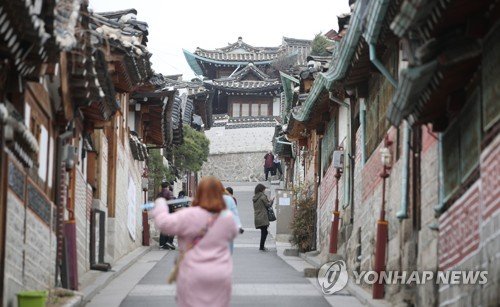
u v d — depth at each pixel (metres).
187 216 8.47
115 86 20.75
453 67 9.29
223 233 8.50
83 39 12.62
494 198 8.58
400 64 13.41
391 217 14.05
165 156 43.88
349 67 16.28
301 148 37.97
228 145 73.25
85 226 17.80
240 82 77.44
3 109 9.34
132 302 14.59
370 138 16.94
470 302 9.38
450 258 10.48
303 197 29.72
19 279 11.03
